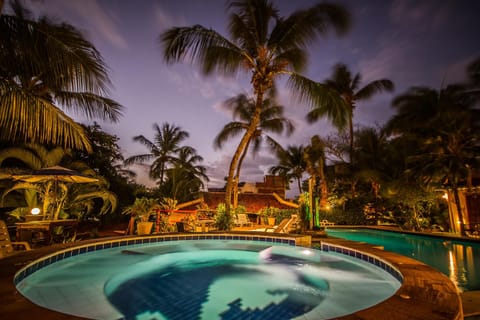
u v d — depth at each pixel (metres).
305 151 22.16
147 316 3.42
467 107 13.80
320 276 5.21
